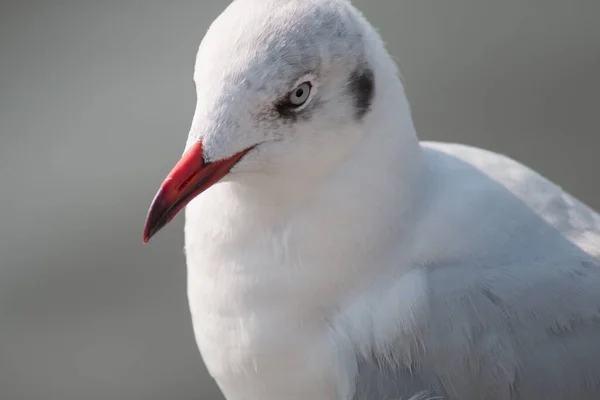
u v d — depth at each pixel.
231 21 3.50
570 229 3.54
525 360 3.51
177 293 3.83
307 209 3.51
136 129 3.91
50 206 3.88
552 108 3.91
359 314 3.52
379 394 3.52
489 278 3.52
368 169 3.51
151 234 3.49
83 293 3.84
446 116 3.91
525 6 4.15
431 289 3.52
